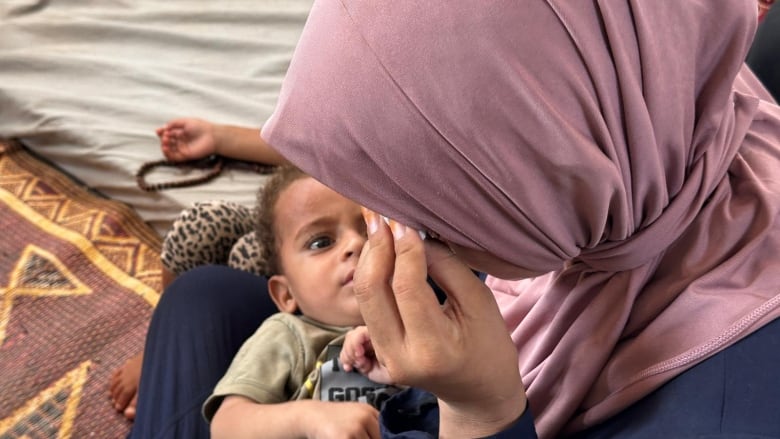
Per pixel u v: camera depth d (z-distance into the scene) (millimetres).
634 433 537
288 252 1066
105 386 1363
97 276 1550
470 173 480
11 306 1489
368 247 562
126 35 1840
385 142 481
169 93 1717
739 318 520
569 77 455
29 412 1318
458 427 597
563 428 625
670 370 536
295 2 1854
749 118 588
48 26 1869
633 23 461
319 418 860
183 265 1303
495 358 544
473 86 452
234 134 1560
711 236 564
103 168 1657
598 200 489
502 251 531
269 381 978
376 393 943
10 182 1737
